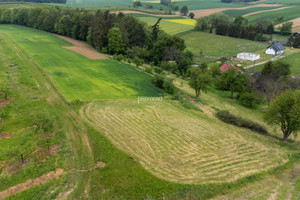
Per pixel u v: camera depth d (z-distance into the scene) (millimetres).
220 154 29047
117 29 81125
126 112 38094
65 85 46125
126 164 24938
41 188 20797
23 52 67375
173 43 83250
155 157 26797
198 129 35438
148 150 28031
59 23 106312
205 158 27734
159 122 36062
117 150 27141
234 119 40469
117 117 35938
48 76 49562
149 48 89188
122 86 50719
